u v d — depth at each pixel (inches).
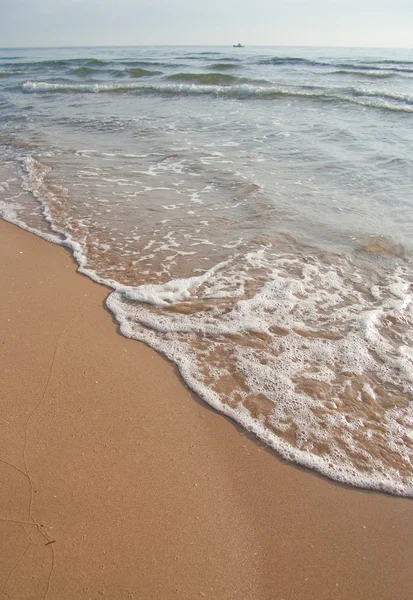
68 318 141.9
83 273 169.6
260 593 72.4
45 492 86.2
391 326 139.4
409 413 108.4
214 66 963.3
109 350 128.0
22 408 106.3
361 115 457.7
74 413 105.6
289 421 106.3
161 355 127.0
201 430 103.3
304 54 1748.3
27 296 153.7
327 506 87.4
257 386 116.3
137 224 214.2
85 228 209.8
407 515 86.2
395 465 95.9
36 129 430.9
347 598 72.4
